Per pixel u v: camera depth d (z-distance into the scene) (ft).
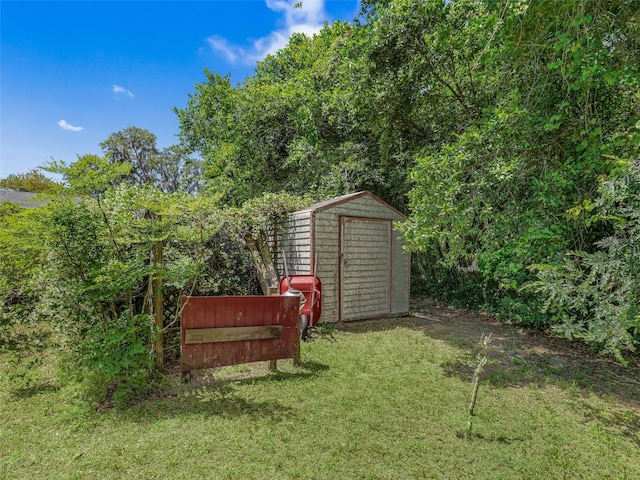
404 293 23.43
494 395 11.03
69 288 10.64
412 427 8.86
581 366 14.10
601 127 14.48
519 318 19.38
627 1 13.19
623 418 9.78
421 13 21.61
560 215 14.34
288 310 12.73
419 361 13.98
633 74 12.48
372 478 6.88
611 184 10.12
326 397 10.41
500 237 16.07
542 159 15.74
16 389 10.63
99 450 7.60
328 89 33.42
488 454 7.83
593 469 7.44
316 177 32.42
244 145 35.96
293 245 21.01
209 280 16.78
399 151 29.68
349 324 20.35
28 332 11.81
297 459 7.39
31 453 7.46
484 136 15.71
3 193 42.50
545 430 9.00
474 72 22.57
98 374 10.37
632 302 9.60
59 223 10.02
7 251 11.08
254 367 12.81
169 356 13.69
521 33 14.47
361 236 21.63
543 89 15.14
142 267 11.47
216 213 16.67
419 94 26.22
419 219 15.31
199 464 7.15
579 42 12.53
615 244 10.20
